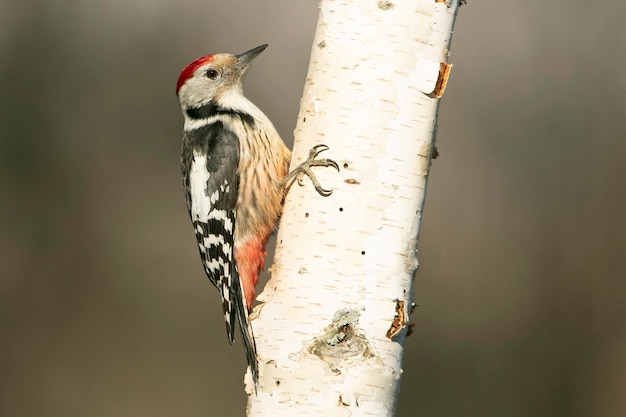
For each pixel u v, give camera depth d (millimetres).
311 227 5352
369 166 5340
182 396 13391
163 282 14570
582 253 13773
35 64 15703
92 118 15633
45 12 15898
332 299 5246
